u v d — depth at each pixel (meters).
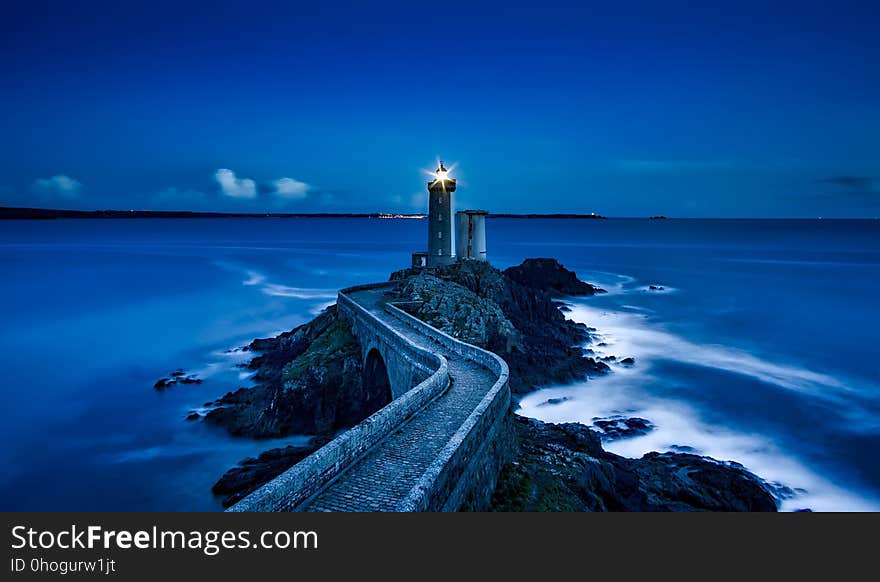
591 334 56.72
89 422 35.53
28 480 28.20
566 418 34.75
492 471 18.41
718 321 63.94
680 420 34.72
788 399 38.44
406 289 47.06
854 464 29.28
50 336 58.12
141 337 57.94
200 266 118.50
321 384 35.06
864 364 46.75
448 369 25.36
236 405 36.62
